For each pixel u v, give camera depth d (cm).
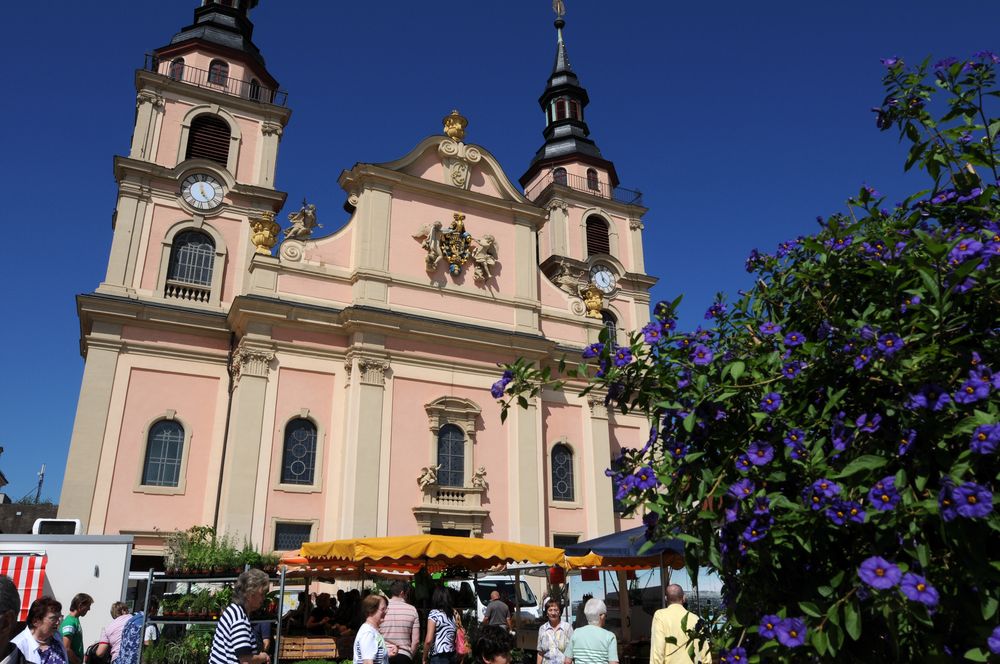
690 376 385
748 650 372
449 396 2598
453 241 2848
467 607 2059
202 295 2656
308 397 2439
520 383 450
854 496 317
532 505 2623
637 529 1395
